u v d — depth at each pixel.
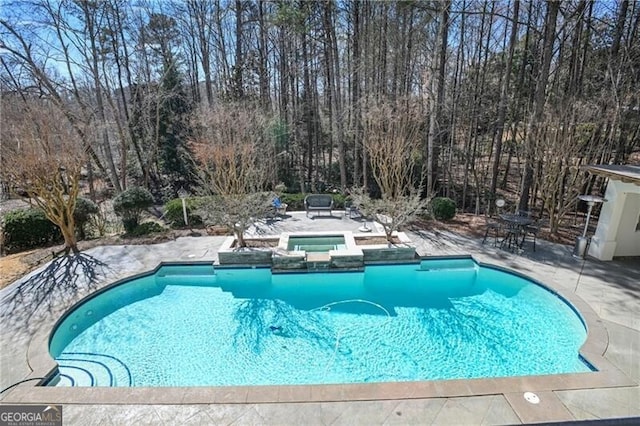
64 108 11.33
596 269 7.40
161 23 18.33
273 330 6.04
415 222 11.16
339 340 5.74
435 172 14.78
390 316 6.45
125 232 10.63
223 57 17.06
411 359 5.22
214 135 11.46
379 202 9.40
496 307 6.65
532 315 6.34
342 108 16.30
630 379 4.16
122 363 5.20
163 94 17.09
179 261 8.26
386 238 9.27
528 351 5.32
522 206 10.58
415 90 14.24
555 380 4.14
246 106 14.55
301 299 7.16
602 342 4.90
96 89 15.20
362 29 15.03
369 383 4.14
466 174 14.20
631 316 5.57
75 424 3.62
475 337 5.71
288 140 17.64
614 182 7.48
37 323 5.71
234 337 5.85
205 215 8.88
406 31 14.98
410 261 8.29
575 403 3.80
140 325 6.21
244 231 9.27
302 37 16.00
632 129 11.21
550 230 9.72
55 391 4.09
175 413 3.74
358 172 15.60
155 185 18.53
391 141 10.95
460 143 16.58
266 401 3.88
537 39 12.57
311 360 5.25
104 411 3.78
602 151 10.24
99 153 16.58
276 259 8.05
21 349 5.02
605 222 7.75
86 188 17.58
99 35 15.43
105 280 7.24
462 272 8.13
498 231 9.78
